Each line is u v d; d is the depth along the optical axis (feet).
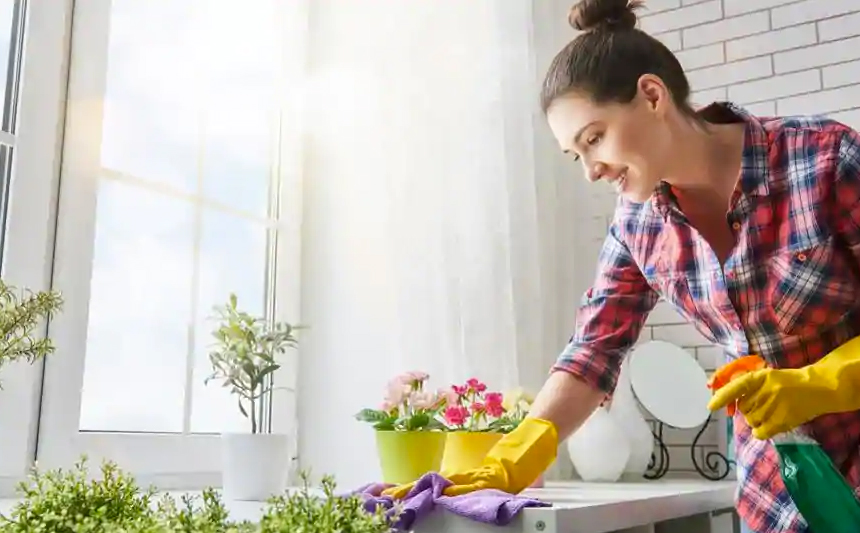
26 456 4.29
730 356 4.02
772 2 6.88
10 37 4.52
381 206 5.95
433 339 5.64
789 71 6.73
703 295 3.84
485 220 5.92
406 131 5.93
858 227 3.43
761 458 3.93
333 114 6.30
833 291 3.52
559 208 7.04
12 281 4.27
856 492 3.55
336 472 5.81
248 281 6.02
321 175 6.30
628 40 3.58
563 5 7.37
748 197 3.58
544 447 3.82
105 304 4.99
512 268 5.98
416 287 5.70
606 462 5.87
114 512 2.42
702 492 4.63
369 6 6.25
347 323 5.98
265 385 5.89
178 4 5.70
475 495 3.26
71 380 4.54
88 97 4.79
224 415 5.68
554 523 3.02
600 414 6.05
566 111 3.58
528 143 6.35
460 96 6.08
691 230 3.85
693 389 6.47
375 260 5.94
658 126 3.55
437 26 6.12
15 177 4.35
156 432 5.20
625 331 4.31
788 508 3.78
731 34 7.01
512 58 6.38
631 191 3.71
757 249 3.60
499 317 5.82
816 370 3.31
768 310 3.62
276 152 6.32
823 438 3.60
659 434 6.77
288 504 2.25
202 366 5.57
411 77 6.00
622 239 4.31
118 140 5.19
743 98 6.89
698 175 3.70
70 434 4.51
